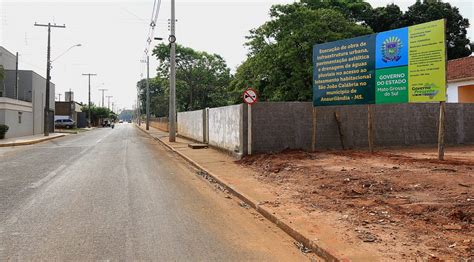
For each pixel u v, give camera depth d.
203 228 6.26
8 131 33.03
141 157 17.59
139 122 103.50
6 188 9.45
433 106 16.70
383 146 15.86
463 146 16.73
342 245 5.08
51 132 49.78
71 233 5.82
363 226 5.88
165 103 87.38
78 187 9.66
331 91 14.16
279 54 27.59
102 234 5.80
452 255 4.58
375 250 4.86
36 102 43.09
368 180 8.85
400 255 4.66
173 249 5.21
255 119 14.73
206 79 57.09
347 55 13.65
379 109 15.82
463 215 5.95
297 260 4.92
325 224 6.08
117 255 4.93
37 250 5.07
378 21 36.75
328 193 8.23
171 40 27.92
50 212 7.07
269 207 7.31
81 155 18.25
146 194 8.91
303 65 27.22
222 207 7.80
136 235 5.79
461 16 36.69
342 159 12.39
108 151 20.72
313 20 27.17
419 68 11.50
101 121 105.31
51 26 37.25
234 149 16.17
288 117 14.95
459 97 25.64
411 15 36.66
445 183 7.95
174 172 12.84
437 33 11.05
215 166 13.38
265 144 14.80
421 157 12.28
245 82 34.53
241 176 11.16
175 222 6.56
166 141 28.03
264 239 5.77
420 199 7.08
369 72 13.01
